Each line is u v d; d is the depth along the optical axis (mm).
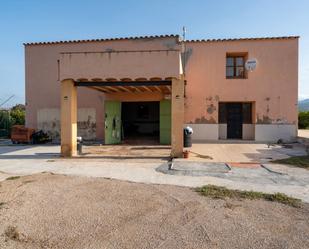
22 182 7543
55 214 5223
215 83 17969
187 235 4379
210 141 17734
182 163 10375
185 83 17703
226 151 13594
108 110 17047
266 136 17688
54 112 19469
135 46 18359
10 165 10312
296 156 11898
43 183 7438
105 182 7602
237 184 7457
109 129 17172
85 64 12156
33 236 4355
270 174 8609
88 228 4641
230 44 17875
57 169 9523
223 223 4824
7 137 23328
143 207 5609
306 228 4621
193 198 6195
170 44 17984
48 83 19531
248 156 12055
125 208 5551
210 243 4117
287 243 4113
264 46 17688
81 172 9000
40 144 17828
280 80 17641
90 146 16078
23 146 16656
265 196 6320
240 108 18656
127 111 24500
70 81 12461
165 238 4285
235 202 5934
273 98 17656
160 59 11742
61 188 6930
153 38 18141
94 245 4078
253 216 5137
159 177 8273
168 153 13203
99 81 12656
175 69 11656
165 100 17281
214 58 17969
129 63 11914
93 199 6090
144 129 24391
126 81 12609
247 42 17750
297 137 17312
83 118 19125
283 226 4695
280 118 17641
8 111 27688
